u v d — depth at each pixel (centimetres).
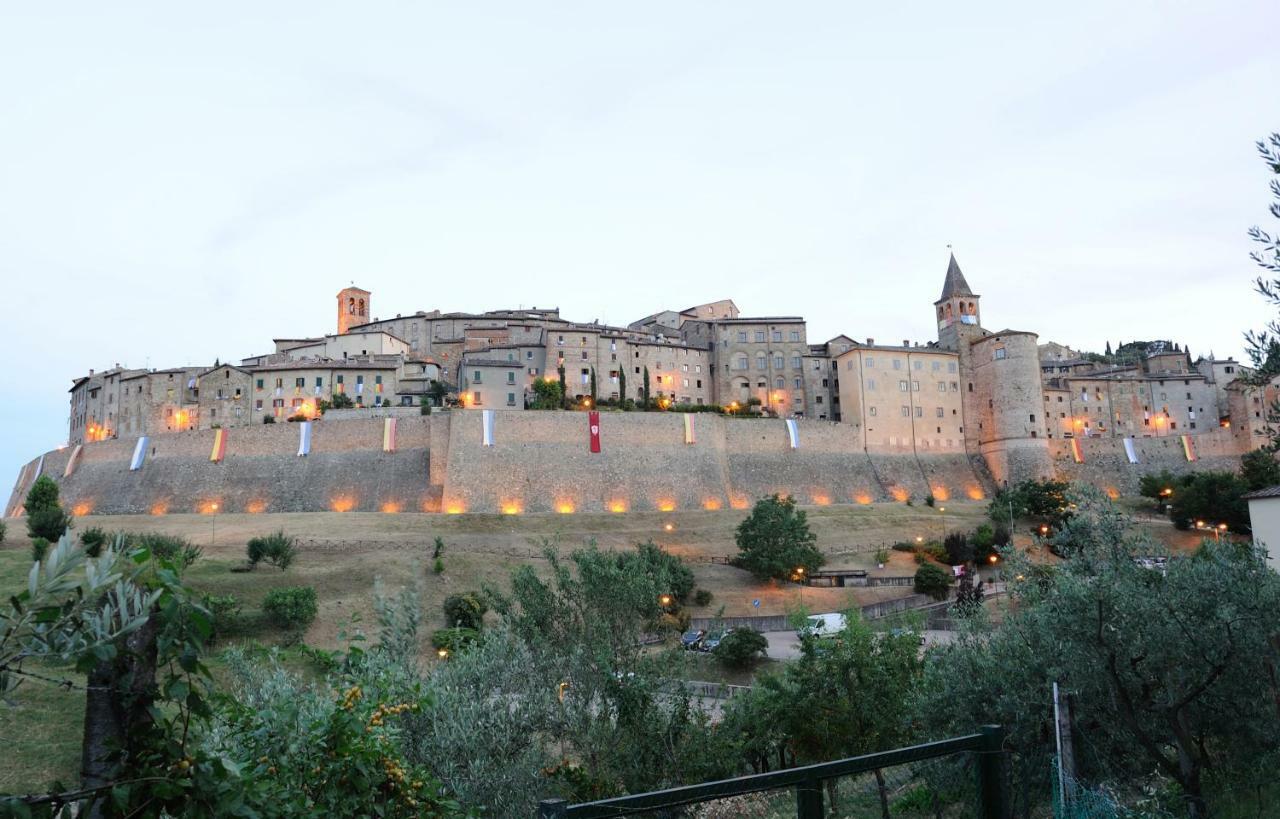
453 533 8512
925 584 7531
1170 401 14100
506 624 2019
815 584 7969
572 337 13175
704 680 3225
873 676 2412
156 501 10269
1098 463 12612
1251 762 1418
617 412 11012
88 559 540
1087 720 1472
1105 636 1393
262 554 6669
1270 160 1300
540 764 1622
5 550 6625
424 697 984
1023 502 10006
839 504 11475
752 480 11538
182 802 580
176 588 585
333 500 10081
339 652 1110
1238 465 12250
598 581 2131
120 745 567
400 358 12838
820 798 768
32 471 11738
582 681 1914
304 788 739
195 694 611
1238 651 1308
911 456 12638
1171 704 1363
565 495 10344
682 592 7019
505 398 12200
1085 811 1205
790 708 2434
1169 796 1348
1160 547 1538
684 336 14950
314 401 12025
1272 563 3134
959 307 13550
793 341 14125
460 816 926
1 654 504
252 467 10431
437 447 10312
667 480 10862
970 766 1248
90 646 509
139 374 12494
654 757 1900
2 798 521
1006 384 12581
